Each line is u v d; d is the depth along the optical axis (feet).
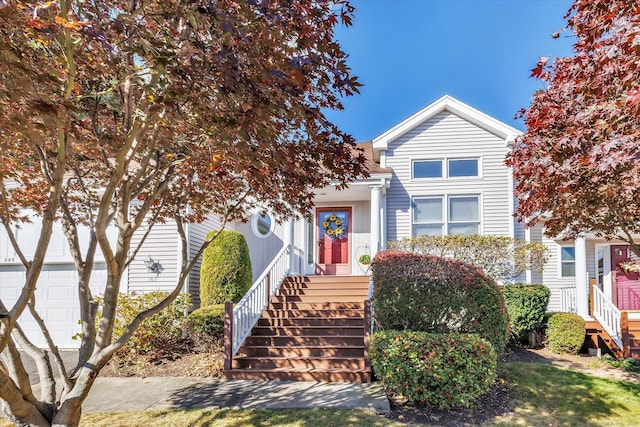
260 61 10.09
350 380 22.80
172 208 20.45
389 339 19.83
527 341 31.86
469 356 18.72
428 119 40.11
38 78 8.58
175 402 19.76
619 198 14.57
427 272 23.02
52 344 13.89
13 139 11.94
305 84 10.80
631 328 30.96
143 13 10.72
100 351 12.98
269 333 27.55
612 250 40.88
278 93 10.43
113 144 15.55
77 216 22.50
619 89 12.02
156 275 33.55
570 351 29.78
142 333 26.21
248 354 25.57
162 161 16.69
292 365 24.14
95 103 13.66
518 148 18.15
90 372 12.60
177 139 14.98
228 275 32.63
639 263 16.58
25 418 11.89
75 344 32.55
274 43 10.83
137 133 13.69
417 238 34.14
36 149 12.86
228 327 24.16
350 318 28.14
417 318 22.85
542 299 31.27
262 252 42.09
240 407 19.01
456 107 39.32
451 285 22.57
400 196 39.40
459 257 32.78
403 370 18.84
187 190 17.88
